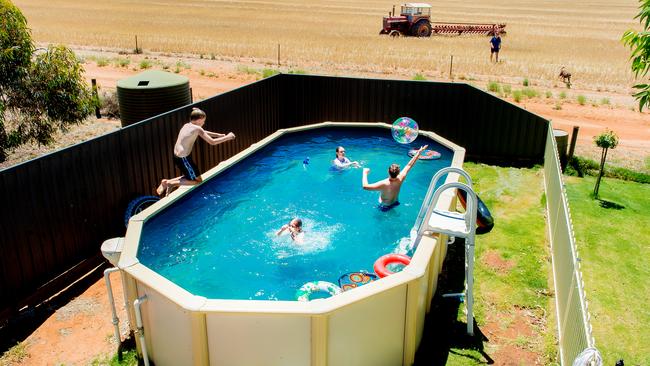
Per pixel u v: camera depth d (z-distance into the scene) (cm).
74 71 1245
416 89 1449
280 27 4353
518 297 766
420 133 1352
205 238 877
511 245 921
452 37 3928
